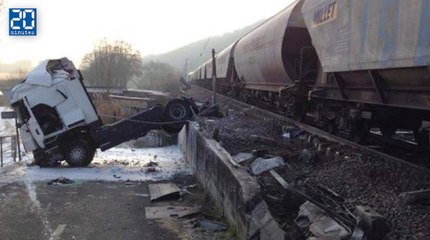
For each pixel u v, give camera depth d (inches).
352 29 350.9
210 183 431.2
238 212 295.9
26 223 364.2
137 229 350.6
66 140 609.0
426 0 247.9
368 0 321.7
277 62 629.0
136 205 424.2
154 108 653.3
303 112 576.7
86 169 596.7
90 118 610.9
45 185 502.0
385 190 263.9
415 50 259.6
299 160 386.3
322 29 424.8
